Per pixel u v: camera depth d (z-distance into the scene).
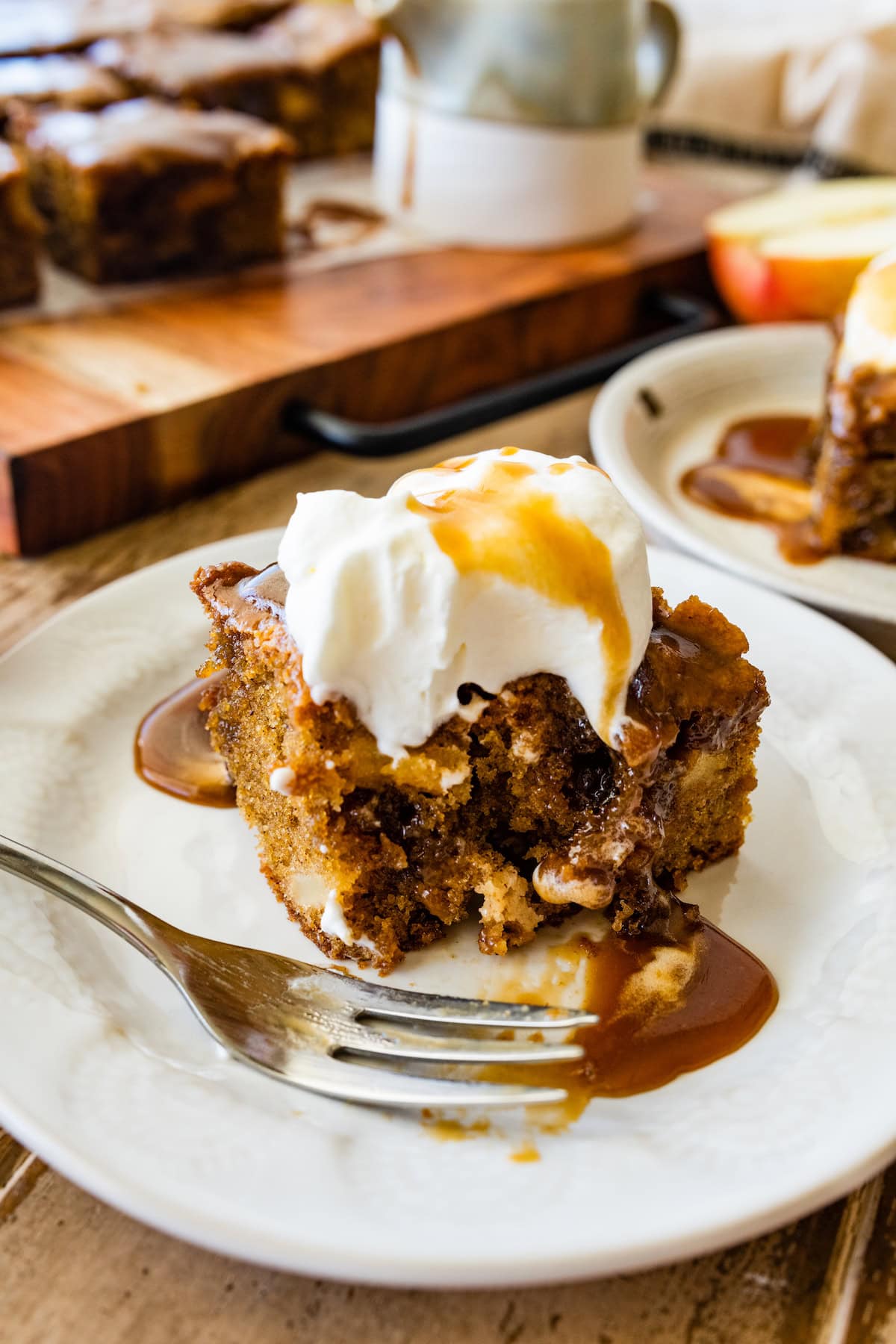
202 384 0.38
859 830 0.28
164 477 0.37
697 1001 0.25
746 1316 0.22
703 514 0.38
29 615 0.33
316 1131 0.23
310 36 0.60
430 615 0.25
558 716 0.26
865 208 0.49
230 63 0.56
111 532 0.36
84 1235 0.22
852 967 0.25
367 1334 0.22
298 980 0.25
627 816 0.26
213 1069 0.24
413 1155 0.22
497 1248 0.21
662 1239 0.21
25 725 0.28
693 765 0.27
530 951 0.27
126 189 0.43
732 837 0.28
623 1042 0.25
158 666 0.30
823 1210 0.23
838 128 0.61
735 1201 0.21
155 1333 0.21
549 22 0.44
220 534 0.36
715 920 0.27
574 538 0.26
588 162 0.48
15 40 0.56
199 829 0.28
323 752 0.26
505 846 0.27
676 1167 0.22
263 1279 0.22
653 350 0.43
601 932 0.27
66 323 0.41
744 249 0.46
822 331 0.44
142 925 0.25
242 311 0.43
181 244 0.45
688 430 0.41
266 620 0.27
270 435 0.39
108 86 0.52
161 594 0.31
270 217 0.46
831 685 0.30
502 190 0.48
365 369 0.40
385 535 0.25
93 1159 0.21
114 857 0.27
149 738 0.29
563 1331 0.22
